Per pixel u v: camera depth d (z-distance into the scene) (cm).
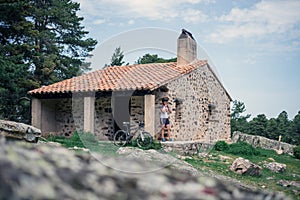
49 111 1448
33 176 204
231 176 761
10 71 1413
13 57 1501
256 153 1194
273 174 869
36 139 695
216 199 227
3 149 228
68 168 231
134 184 231
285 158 1243
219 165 877
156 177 248
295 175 890
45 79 2031
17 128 661
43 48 2211
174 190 228
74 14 2417
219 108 1472
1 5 1445
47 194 197
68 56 2391
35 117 1383
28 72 1809
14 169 204
